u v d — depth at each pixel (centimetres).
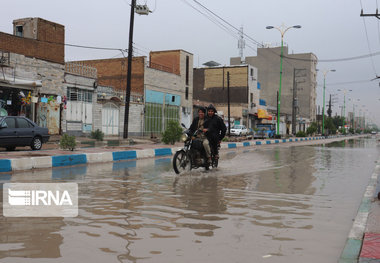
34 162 1095
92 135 2531
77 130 2788
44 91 2475
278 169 1155
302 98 9538
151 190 725
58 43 2586
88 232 425
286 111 9306
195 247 377
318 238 419
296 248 381
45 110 2472
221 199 643
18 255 347
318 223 489
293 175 1013
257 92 6688
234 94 6281
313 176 1002
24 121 1617
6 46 2225
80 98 2817
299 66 9462
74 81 2736
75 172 1020
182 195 674
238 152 1967
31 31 2445
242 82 6238
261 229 451
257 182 865
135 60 3762
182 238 407
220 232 433
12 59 2250
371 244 379
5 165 1007
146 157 1605
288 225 474
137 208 557
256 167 1201
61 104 2594
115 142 2484
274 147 2603
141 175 959
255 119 6562
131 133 3497
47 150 1641
